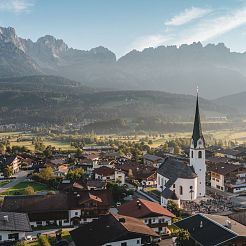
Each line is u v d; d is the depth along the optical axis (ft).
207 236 322.55
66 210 428.97
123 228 317.63
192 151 569.23
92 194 453.17
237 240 310.65
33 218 420.36
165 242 344.90
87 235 329.31
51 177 650.43
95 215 437.17
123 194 538.88
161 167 616.80
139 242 319.68
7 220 341.82
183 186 544.62
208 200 540.52
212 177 650.84
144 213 382.83
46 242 343.05
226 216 394.52
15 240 333.01
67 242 355.56
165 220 389.60
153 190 612.70
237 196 579.89
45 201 435.12
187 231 333.21
